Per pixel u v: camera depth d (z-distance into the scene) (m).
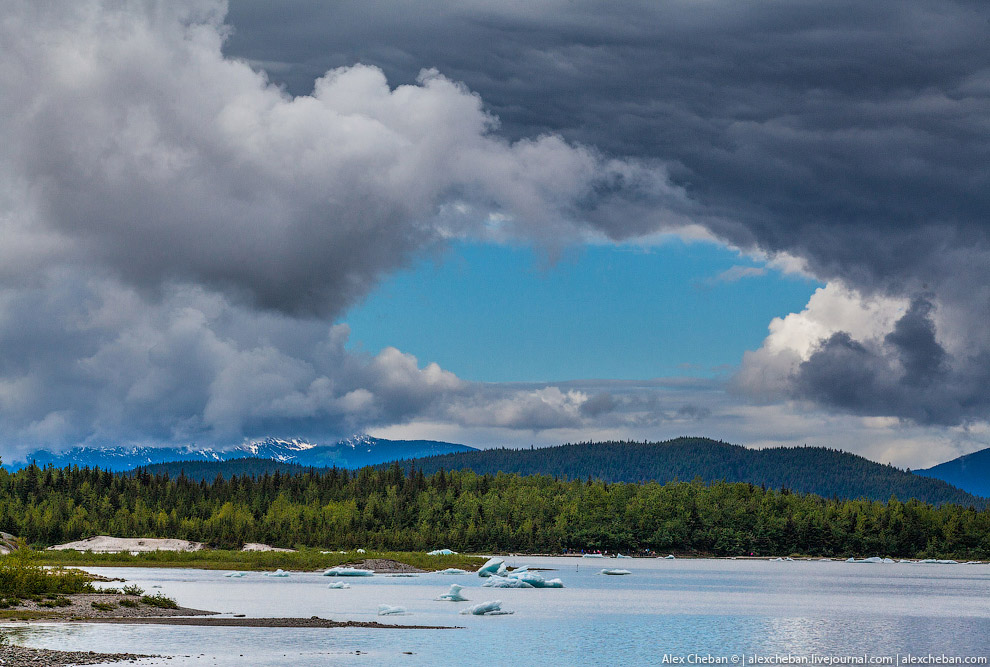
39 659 77.38
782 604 165.38
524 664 89.38
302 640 96.75
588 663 91.88
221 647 90.38
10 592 122.94
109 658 80.38
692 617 137.25
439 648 95.94
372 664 84.94
